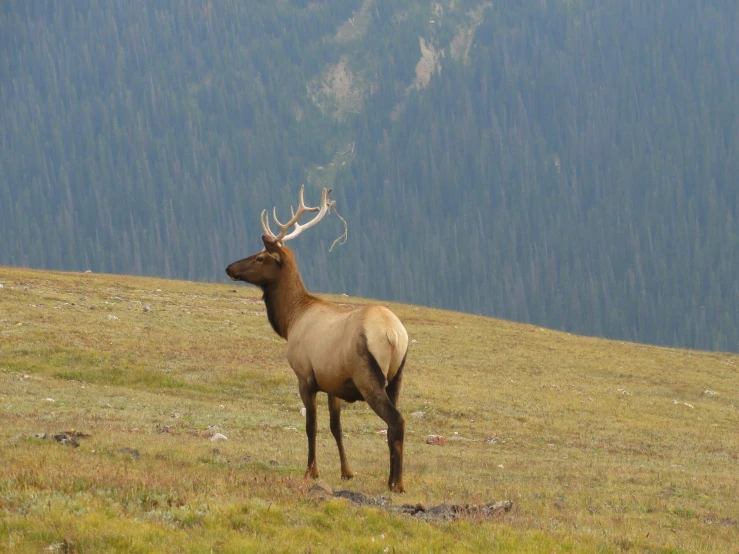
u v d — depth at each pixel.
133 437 67.31
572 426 111.56
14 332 122.75
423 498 48.75
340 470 60.66
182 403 99.06
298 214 57.50
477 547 37.44
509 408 117.94
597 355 179.00
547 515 49.25
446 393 120.81
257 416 95.44
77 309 149.62
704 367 181.25
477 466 76.50
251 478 48.06
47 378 106.38
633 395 142.88
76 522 33.38
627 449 101.81
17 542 31.55
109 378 110.88
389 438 49.16
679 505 62.91
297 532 35.97
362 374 49.06
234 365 123.56
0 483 38.22
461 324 199.38
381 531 38.25
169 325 149.50
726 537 51.59
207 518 36.03
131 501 37.62
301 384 53.59
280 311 56.28
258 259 56.22
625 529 48.19
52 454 50.09
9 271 191.50
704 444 109.38
